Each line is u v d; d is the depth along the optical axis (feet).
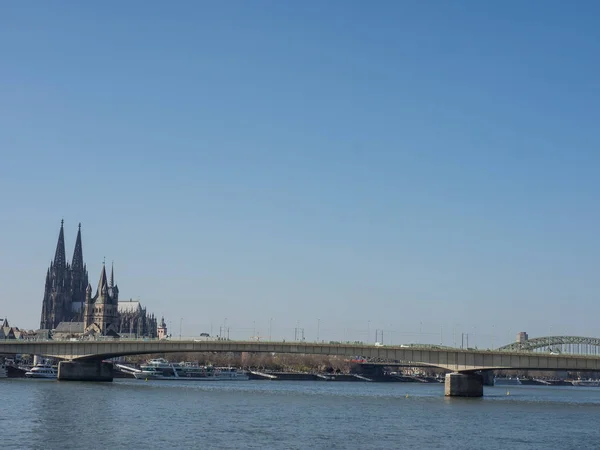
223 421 441.68
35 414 447.01
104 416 447.42
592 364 618.03
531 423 472.85
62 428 390.63
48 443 343.05
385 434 404.77
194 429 400.88
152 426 408.05
